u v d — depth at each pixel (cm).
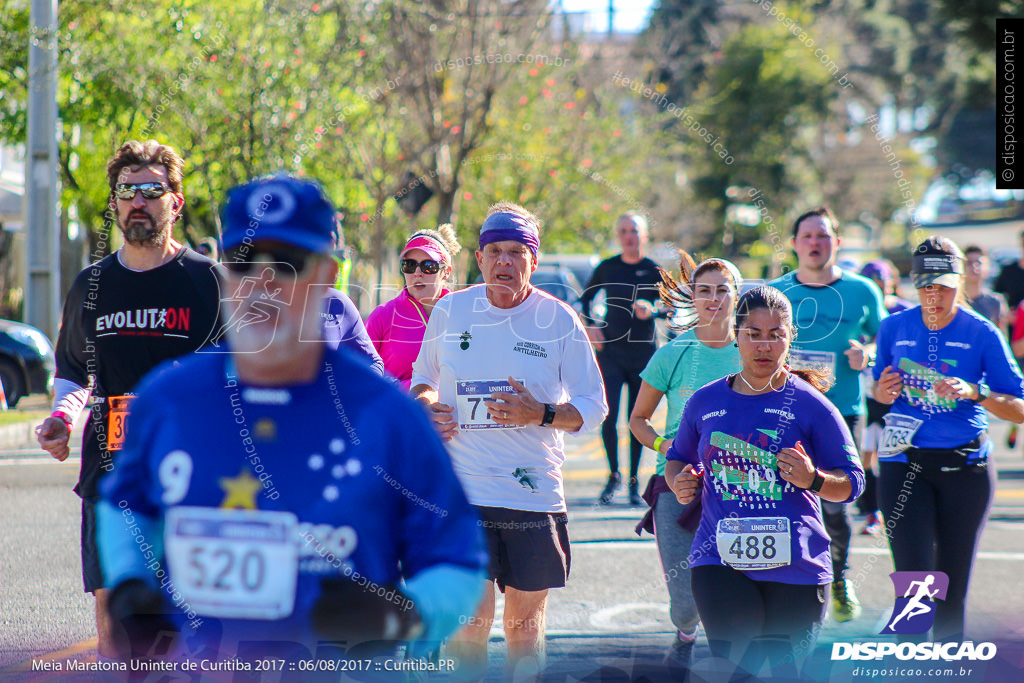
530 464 984
